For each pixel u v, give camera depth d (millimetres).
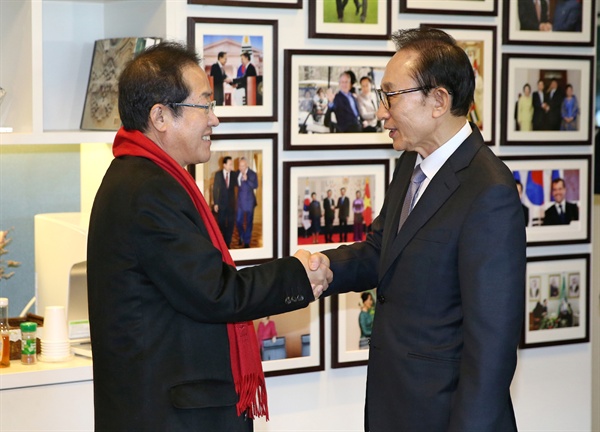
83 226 3137
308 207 3316
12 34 3029
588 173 3793
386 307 2402
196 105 2258
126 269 2146
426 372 2283
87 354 2996
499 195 2205
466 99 2318
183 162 2326
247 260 3230
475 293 2174
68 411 2875
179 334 2184
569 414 3859
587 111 3775
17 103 3010
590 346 3879
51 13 3289
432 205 2307
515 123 3631
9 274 3381
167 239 2117
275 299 2250
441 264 2266
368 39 3344
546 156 3699
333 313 3379
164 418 2139
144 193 2137
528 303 3719
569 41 3709
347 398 3451
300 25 3258
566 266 3779
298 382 3365
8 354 2873
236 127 3178
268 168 3240
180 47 2314
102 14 3400
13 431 2803
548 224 3730
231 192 3182
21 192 3416
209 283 2123
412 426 2303
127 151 2246
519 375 3746
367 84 3369
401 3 3387
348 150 3369
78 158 3502
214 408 2193
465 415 2158
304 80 3262
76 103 3365
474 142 2340
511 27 3592
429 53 2297
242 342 2303
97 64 3258
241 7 3150
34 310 3471
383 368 2387
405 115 2316
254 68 3178
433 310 2291
